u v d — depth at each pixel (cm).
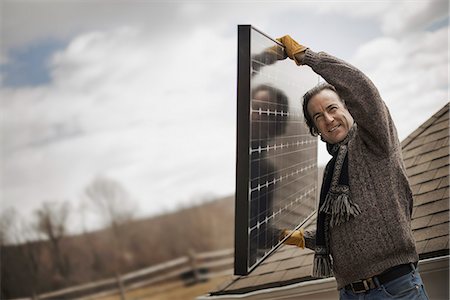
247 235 173
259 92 181
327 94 206
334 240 197
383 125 182
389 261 188
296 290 334
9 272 634
